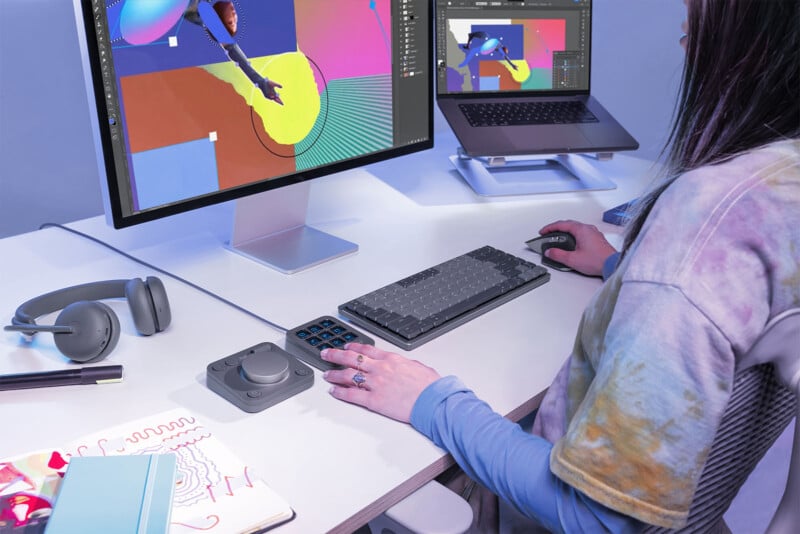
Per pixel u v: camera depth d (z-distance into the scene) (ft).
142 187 3.50
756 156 2.21
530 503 2.48
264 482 2.48
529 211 4.92
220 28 3.60
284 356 3.12
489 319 3.60
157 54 3.41
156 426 2.76
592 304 2.64
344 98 4.22
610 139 5.39
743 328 2.10
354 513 2.40
